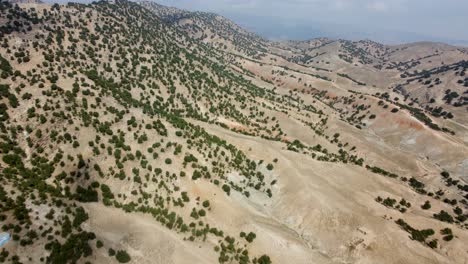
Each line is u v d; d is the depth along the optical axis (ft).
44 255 232.12
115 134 361.71
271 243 318.45
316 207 371.76
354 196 409.28
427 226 370.12
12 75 402.72
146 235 278.87
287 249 317.83
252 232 321.93
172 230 302.86
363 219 358.23
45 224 248.93
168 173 346.95
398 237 337.11
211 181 368.48
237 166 419.54
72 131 345.92
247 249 308.60
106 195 312.50
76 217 267.18
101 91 420.77
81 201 299.58
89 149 336.49
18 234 233.76
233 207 345.92
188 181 351.46
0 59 439.22
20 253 226.38
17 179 290.35
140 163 344.08
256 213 361.92
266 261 298.56
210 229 315.78
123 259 253.65
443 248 342.03
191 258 273.13
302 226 363.35
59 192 295.07
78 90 400.88
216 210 335.06
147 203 320.50
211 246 299.58
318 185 409.28
